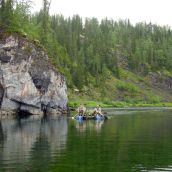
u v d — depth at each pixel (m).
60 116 113.69
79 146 49.31
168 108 185.25
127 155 42.91
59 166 36.78
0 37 109.69
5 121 91.94
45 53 120.88
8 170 35.03
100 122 90.06
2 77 109.00
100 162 38.81
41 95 117.88
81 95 198.00
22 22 129.12
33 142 53.09
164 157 41.84
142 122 89.38
